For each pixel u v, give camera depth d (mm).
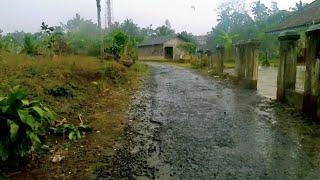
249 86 11133
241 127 5926
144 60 40625
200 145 4934
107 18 20531
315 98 6125
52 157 4367
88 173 3945
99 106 7465
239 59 12234
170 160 4340
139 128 5867
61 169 4035
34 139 3920
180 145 4938
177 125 6098
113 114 6859
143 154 4562
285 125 5973
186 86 12133
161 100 8828
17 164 3977
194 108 7703
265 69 20453
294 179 3744
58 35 15547
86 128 5508
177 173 3932
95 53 17156
